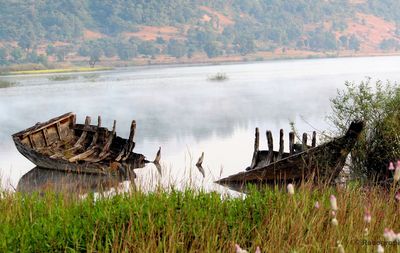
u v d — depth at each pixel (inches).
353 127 995.9
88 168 1362.0
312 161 1067.9
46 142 1601.9
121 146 1535.4
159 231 572.1
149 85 5246.1
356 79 5255.9
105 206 658.8
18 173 1434.5
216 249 561.3
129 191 730.8
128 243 557.3
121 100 3661.4
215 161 1571.1
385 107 1021.2
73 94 4249.5
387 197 692.1
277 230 565.0
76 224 606.2
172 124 2428.6
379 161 1000.9
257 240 551.8
